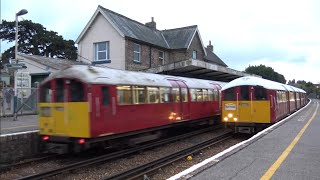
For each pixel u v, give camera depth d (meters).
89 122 12.14
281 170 8.41
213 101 23.44
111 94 13.18
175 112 18.16
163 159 12.80
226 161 9.36
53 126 12.91
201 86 21.75
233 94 19.50
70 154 14.29
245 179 7.62
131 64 28.83
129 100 14.29
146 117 15.46
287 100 26.03
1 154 12.34
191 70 25.73
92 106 12.27
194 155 14.42
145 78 15.92
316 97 111.62
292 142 12.45
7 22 49.38
